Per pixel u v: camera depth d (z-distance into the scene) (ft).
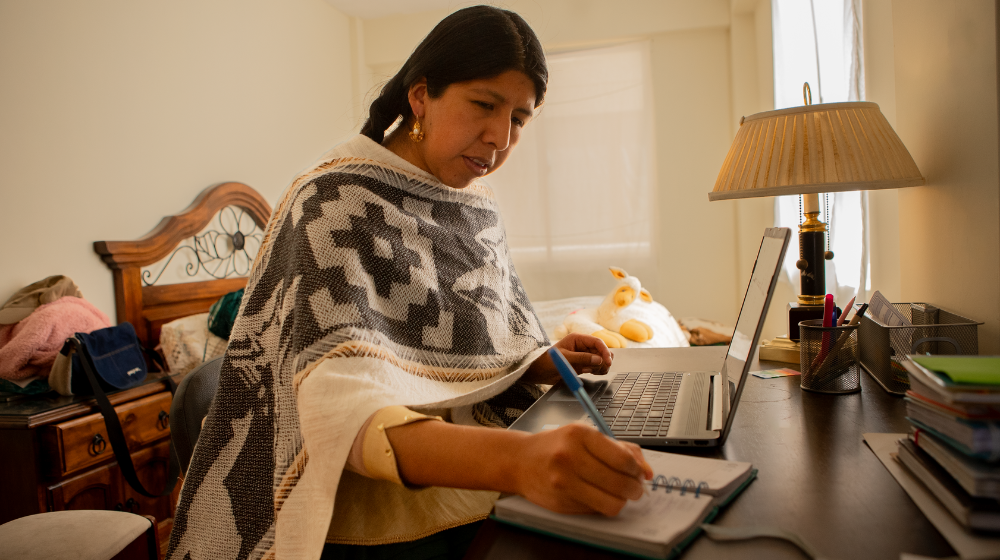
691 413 2.53
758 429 2.46
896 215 4.86
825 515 1.66
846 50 5.80
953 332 2.80
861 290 5.60
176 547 2.70
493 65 2.88
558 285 13.07
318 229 2.67
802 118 3.61
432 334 2.88
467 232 3.49
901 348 2.90
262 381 2.72
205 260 8.87
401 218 3.01
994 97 2.65
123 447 5.72
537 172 12.99
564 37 12.29
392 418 1.94
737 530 1.57
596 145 12.72
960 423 1.54
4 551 3.50
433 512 2.63
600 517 1.63
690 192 12.41
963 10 2.92
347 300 2.47
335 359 2.25
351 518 2.52
